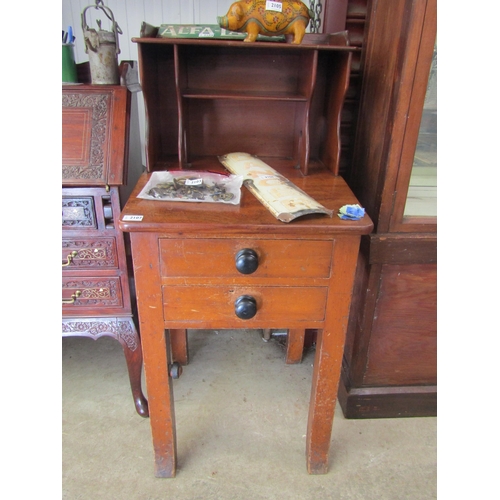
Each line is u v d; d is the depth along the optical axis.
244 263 0.76
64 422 1.20
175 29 1.04
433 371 1.22
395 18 0.90
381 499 1.01
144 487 1.02
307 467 1.07
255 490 1.02
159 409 0.97
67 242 1.00
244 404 1.28
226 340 1.58
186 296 0.84
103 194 0.97
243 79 1.17
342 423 1.23
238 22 0.95
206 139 1.22
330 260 0.81
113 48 1.04
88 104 1.00
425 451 1.15
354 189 1.22
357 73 1.18
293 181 1.02
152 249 0.79
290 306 0.86
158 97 1.14
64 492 1.01
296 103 1.19
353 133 1.22
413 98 0.89
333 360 0.92
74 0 1.33
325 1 1.13
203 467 1.08
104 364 1.43
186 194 0.86
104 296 1.07
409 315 1.13
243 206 0.83
